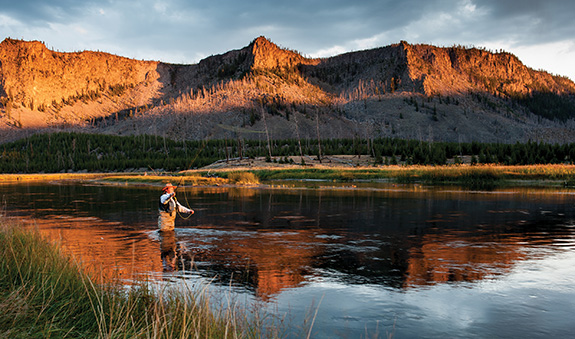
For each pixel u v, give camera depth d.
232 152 113.69
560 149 63.91
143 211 15.07
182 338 3.29
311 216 13.13
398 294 5.18
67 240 8.85
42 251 5.70
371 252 7.64
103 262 6.78
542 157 61.03
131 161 107.56
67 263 5.21
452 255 7.37
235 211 14.62
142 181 43.91
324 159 75.12
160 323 3.62
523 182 33.38
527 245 8.27
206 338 3.28
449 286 5.50
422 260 6.99
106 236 9.40
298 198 20.27
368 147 82.44
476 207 15.67
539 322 4.26
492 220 12.09
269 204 17.23
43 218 12.97
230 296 4.99
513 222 11.66
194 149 128.50
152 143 143.88
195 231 10.12
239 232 9.95
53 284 4.44
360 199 19.44
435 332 4.00
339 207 15.86
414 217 12.82
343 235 9.48
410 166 57.41
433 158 65.62
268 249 7.93
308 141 113.12
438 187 28.88
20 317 3.44
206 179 42.00
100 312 3.74
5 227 7.04
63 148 136.75
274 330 3.90
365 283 5.65
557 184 31.38
